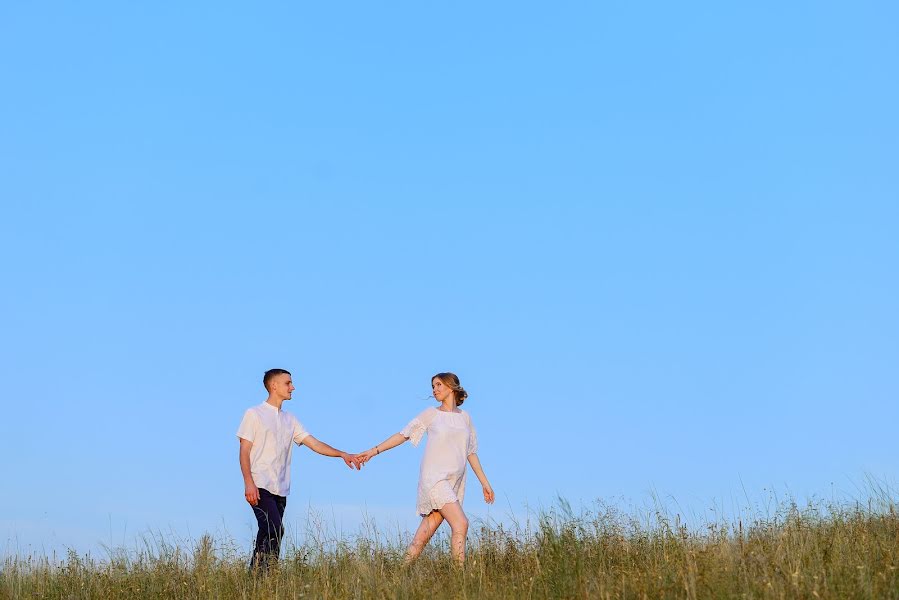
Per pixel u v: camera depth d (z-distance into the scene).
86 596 8.81
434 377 10.03
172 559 9.44
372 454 9.94
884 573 6.74
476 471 10.07
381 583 8.02
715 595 6.61
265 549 9.39
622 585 7.07
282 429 9.87
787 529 8.16
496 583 7.87
